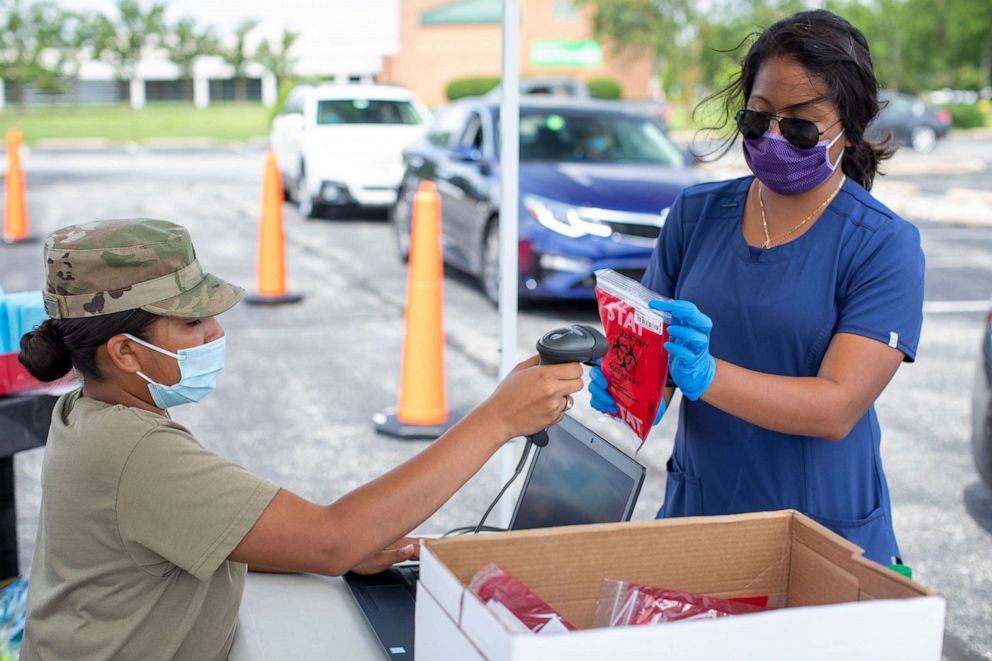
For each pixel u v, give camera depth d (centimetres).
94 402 172
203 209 1426
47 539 169
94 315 165
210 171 2033
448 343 698
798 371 197
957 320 799
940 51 4141
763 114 186
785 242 198
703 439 209
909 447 527
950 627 351
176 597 168
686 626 112
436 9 3772
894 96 2694
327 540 161
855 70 183
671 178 783
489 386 602
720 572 154
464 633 120
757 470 202
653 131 877
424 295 522
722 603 148
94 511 162
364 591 192
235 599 174
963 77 4206
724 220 210
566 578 147
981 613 362
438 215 521
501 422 168
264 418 552
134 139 3019
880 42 3953
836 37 183
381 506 164
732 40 2670
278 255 835
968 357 696
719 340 204
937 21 4122
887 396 611
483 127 855
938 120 2645
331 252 1085
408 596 190
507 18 298
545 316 774
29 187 1648
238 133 3350
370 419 552
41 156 2338
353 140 1259
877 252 190
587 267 728
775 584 155
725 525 153
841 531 200
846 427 187
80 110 5016
